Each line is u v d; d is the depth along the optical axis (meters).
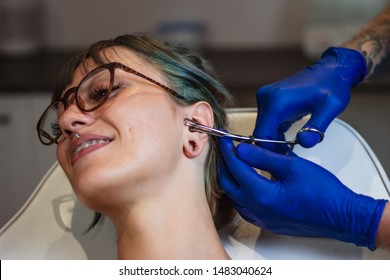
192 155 1.10
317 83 1.26
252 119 1.37
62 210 1.31
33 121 2.28
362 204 1.08
